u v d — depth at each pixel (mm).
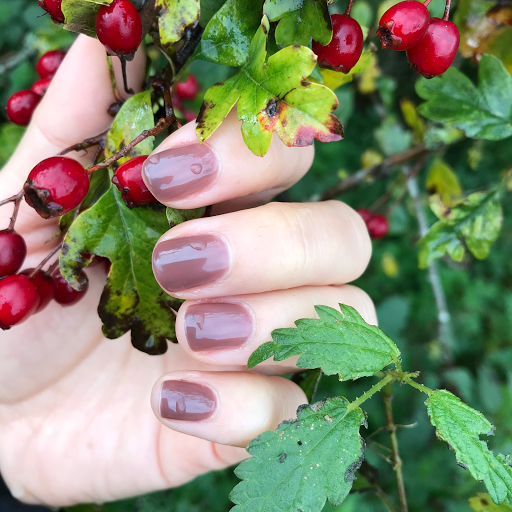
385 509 232
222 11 96
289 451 95
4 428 170
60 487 163
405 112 188
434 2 116
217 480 253
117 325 108
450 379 255
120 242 105
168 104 100
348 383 279
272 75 87
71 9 90
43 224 149
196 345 115
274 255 116
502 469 94
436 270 267
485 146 355
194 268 109
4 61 268
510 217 350
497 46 132
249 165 111
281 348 101
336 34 93
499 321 312
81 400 166
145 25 98
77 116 132
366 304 135
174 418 116
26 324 158
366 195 345
